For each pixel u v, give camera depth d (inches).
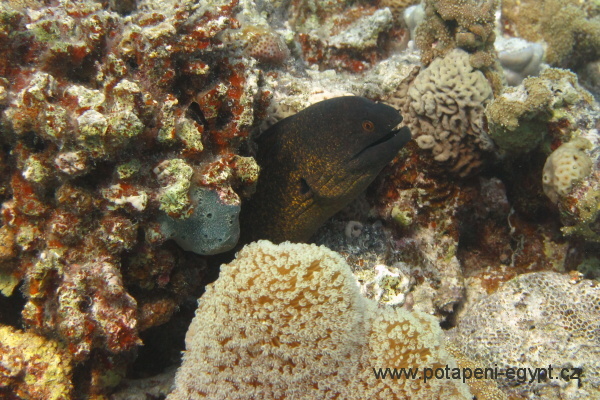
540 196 27.0
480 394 20.4
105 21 18.8
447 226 27.6
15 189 18.3
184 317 23.8
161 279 20.0
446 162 26.6
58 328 18.1
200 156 19.5
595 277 26.8
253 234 24.2
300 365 16.4
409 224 26.5
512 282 23.8
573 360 21.3
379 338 17.1
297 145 23.5
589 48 34.8
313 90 28.0
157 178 18.3
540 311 22.5
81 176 17.9
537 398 21.3
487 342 22.6
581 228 23.8
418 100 26.0
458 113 25.3
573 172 23.2
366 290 24.0
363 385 16.9
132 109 17.4
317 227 24.9
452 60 25.7
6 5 17.9
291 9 35.5
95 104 17.1
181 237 19.4
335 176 23.1
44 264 17.9
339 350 16.4
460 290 26.8
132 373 22.7
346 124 22.7
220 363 16.7
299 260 16.5
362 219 27.2
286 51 29.5
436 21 26.4
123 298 18.0
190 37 19.0
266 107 22.5
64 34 18.4
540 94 23.2
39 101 17.1
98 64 18.6
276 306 16.1
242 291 16.4
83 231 18.2
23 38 18.2
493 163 27.3
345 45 33.4
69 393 18.7
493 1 25.6
